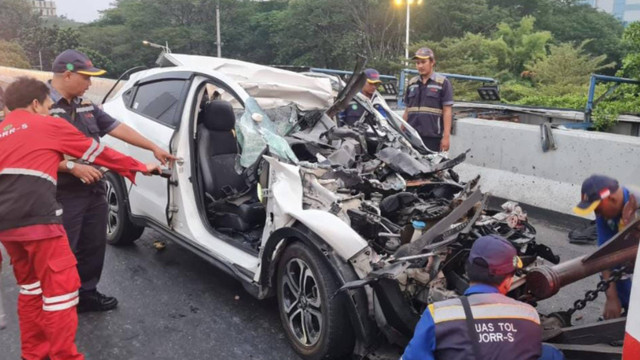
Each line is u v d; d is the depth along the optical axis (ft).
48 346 11.64
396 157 14.14
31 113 10.82
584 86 93.56
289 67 26.07
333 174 12.36
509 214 11.94
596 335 9.48
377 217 11.55
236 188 15.34
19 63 233.76
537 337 7.20
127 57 268.82
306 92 16.55
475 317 7.16
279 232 11.57
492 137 24.09
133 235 18.03
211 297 14.79
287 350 12.28
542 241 18.98
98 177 12.38
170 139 14.65
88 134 12.80
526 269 11.01
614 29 213.87
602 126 31.22
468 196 11.94
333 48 185.47
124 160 11.98
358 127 16.33
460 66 114.83
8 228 10.44
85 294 13.80
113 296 14.75
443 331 7.15
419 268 10.57
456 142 25.63
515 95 97.81
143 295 14.84
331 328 10.77
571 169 21.34
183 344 12.50
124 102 17.74
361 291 10.50
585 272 9.47
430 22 175.52
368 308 10.54
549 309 14.24
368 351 10.66
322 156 13.78
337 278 10.55
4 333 12.94
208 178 15.16
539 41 125.70
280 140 12.85
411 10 171.83
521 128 22.99
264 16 254.06
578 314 13.88
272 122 14.14
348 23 187.32
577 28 202.39
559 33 201.87
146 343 12.53
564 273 9.57
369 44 179.52
